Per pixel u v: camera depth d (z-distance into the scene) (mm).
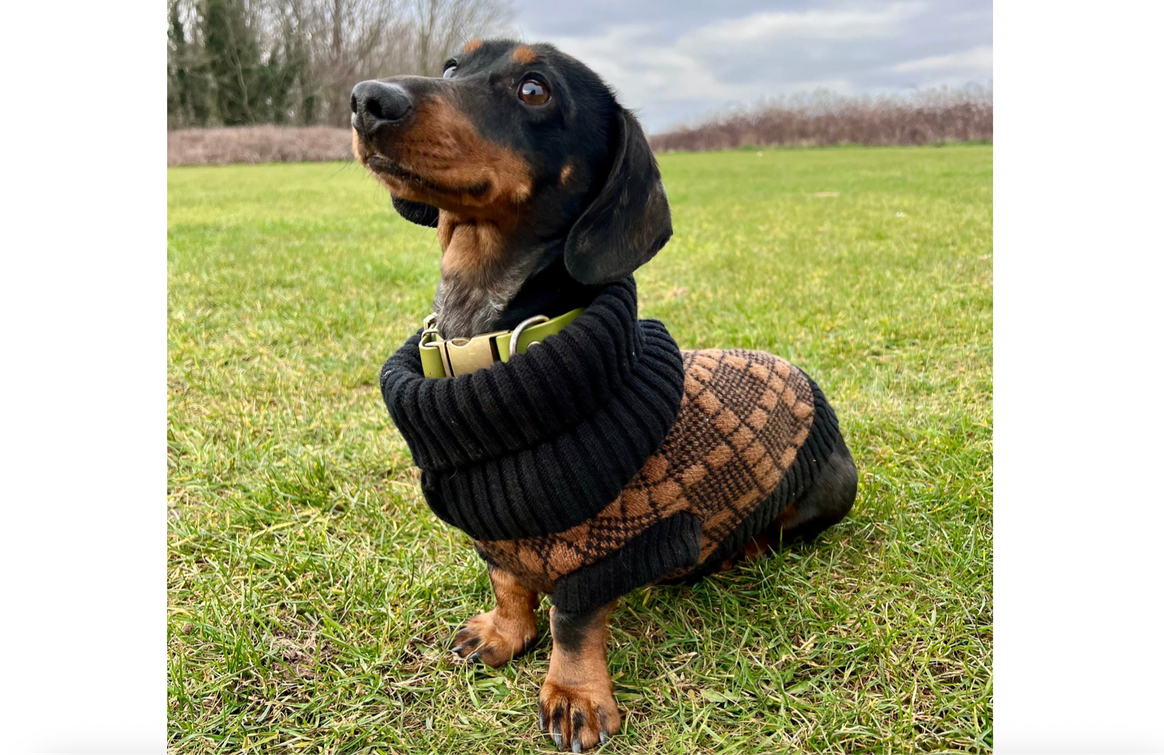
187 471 832
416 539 695
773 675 529
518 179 473
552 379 446
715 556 594
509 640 570
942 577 617
